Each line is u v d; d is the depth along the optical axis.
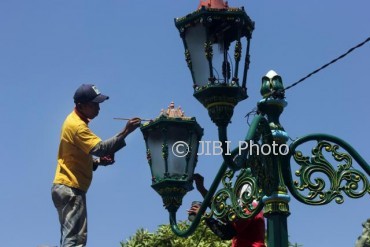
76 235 7.33
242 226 8.27
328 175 7.82
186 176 7.71
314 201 7.77
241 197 7.90
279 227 7.58
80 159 7.45
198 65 6.68
